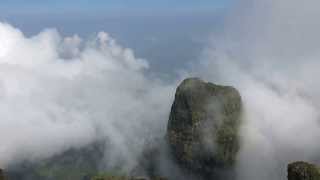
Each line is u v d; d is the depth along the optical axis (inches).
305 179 4830.2
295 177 4926.2
